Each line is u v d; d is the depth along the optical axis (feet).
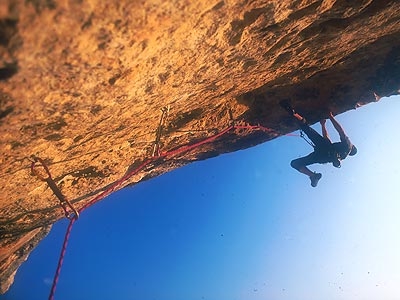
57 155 12.83
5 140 9.80
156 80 10.52
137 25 7.49
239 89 16.21
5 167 11.56
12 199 14.85
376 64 17.56
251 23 10.20
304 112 19.88
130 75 9.18
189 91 13.16
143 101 11.60
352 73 17.95
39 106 8.70
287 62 14.90
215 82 13.70
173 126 16.87
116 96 9.99
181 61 10.25
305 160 20.01
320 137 18.92
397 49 16.76
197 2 7.93
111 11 6.83
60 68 7.60
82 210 11.50
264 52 12.71
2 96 7.72
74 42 7.03
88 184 17.66
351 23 12.95
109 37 7.38
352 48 15.66
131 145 16.60
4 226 17.98
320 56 15.51
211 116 17.94
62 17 6.41
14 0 5.74
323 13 11.64
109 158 16.51
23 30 6.25
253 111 19.42
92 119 11.02
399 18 13.89
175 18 8.00
